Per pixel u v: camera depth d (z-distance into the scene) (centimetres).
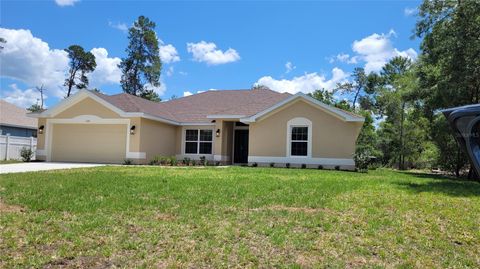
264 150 2092
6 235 556
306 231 609
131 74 5191
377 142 3216
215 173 1452
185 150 2486
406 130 3103
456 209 780
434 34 1698
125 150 2166
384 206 801
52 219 651
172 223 639
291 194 929
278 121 2080
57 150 2294
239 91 2892
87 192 914
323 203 816
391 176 1598
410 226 649
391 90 3425
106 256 484
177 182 1116
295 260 484
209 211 730
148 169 1623
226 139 2344
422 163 3200
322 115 2008
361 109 4528
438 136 2267
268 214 709
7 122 3200
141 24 5219
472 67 1584
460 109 269
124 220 654
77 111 2248
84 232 578
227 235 575
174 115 2562
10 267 445
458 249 546
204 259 480
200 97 2870
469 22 1560
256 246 532
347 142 1961
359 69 4816
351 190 1012
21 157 2395
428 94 2169
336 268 459
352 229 623
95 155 2220
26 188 959
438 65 1869
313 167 2000
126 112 2123
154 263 464
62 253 489
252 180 1202
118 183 1073
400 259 498
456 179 1789
